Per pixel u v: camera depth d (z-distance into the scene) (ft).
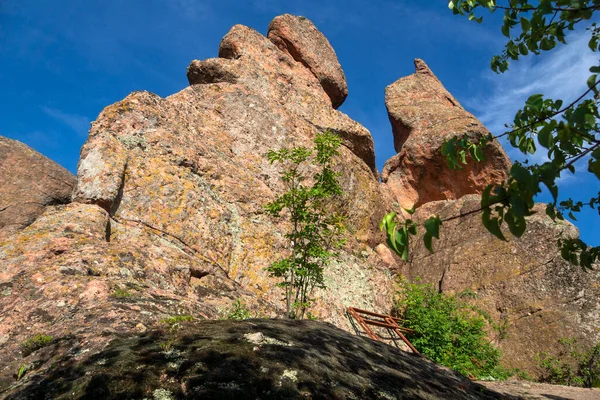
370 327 41.70
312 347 15.74
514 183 6.95
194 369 12.63
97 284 21.17
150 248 29.73
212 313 22.24
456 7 11.49
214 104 46.75
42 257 25.41
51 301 19.70
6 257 25.23
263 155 45.91
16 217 29.40
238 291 32.24
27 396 11.89
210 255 34.60
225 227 36.91
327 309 38.60
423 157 62.90
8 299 20.38
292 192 29.04
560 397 26.37
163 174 35.99
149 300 20.51
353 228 50.01
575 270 45.57
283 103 52.90
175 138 39.42
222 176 40.47
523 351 44.11
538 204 52.47
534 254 48.26
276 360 13.79
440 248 55.88
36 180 31.35
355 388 13.85
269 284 36.45
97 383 11.94
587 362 40.70
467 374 37.35
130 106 38.45
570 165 7.12
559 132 6.88
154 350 13.69
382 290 46.29
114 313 17.92
